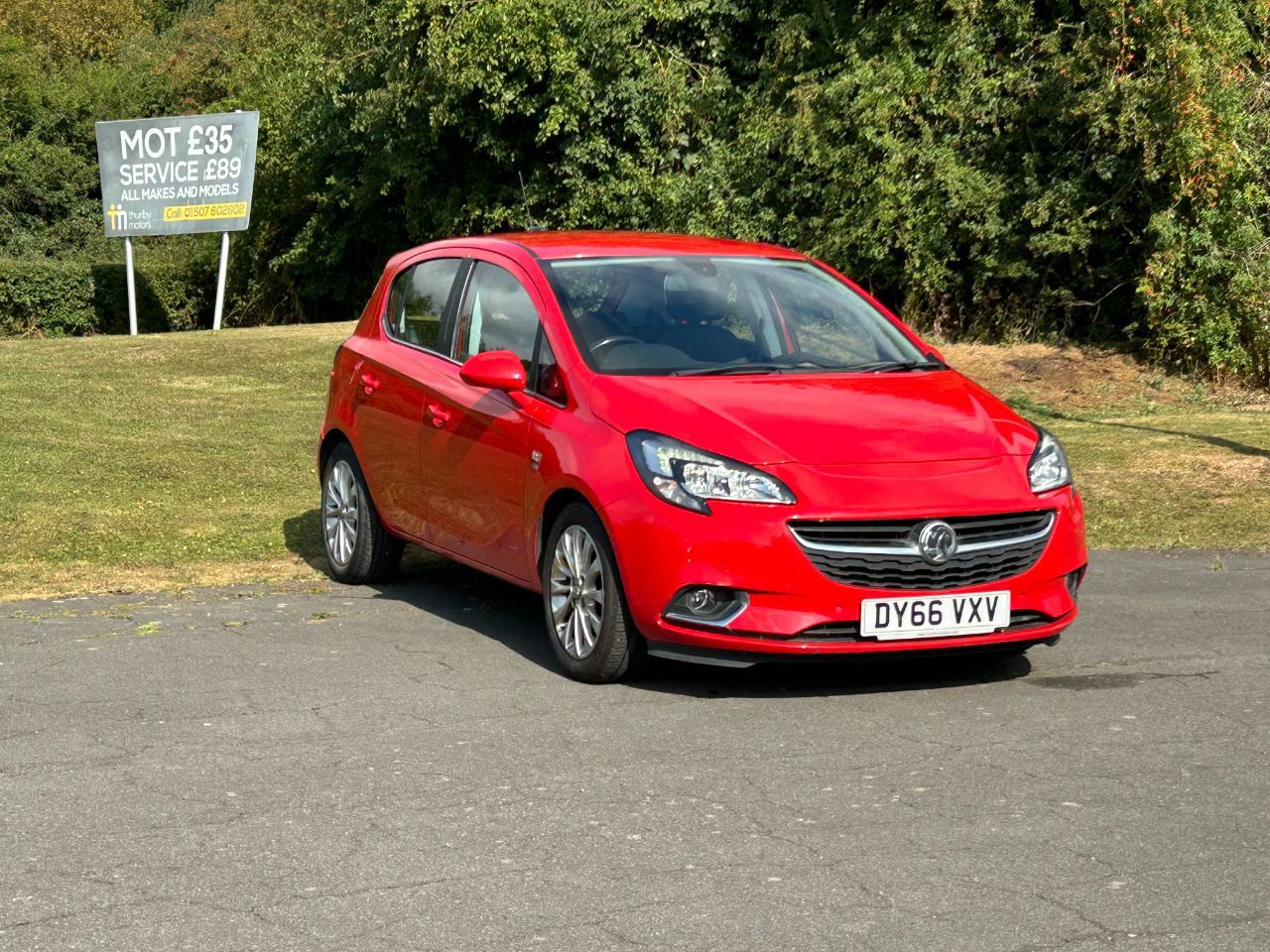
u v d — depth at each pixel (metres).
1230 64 17.92
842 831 4.26
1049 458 5.96
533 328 6.69
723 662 5.61
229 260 39.22
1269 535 9.48
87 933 3.60
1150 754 4.97
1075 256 18.98
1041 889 3.81
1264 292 16.92
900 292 21.09
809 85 21.62
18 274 37.19
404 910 3.72
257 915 3.70
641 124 25.75
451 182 29.23
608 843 4.18
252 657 6.43
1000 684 5.93
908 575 5.57
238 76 44.34
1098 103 18.28
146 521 9.86
